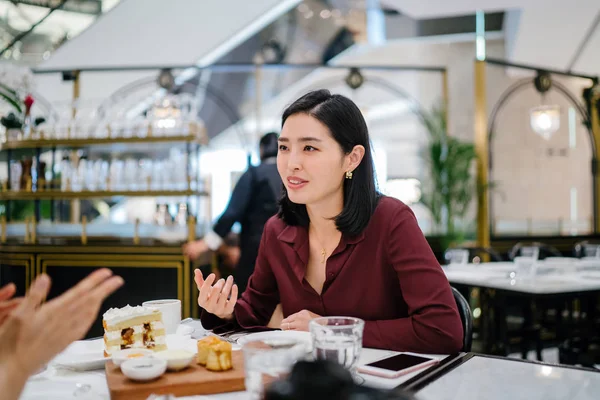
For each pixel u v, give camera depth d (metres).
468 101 7.08
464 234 5.54
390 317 1.41
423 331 1.19
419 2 5.12
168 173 4.17
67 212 5.45
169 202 4.73
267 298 1.61
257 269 1.61
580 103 6.65
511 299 3.59
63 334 0.70
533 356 3.91
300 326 1.28
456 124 7.08
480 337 4.08
